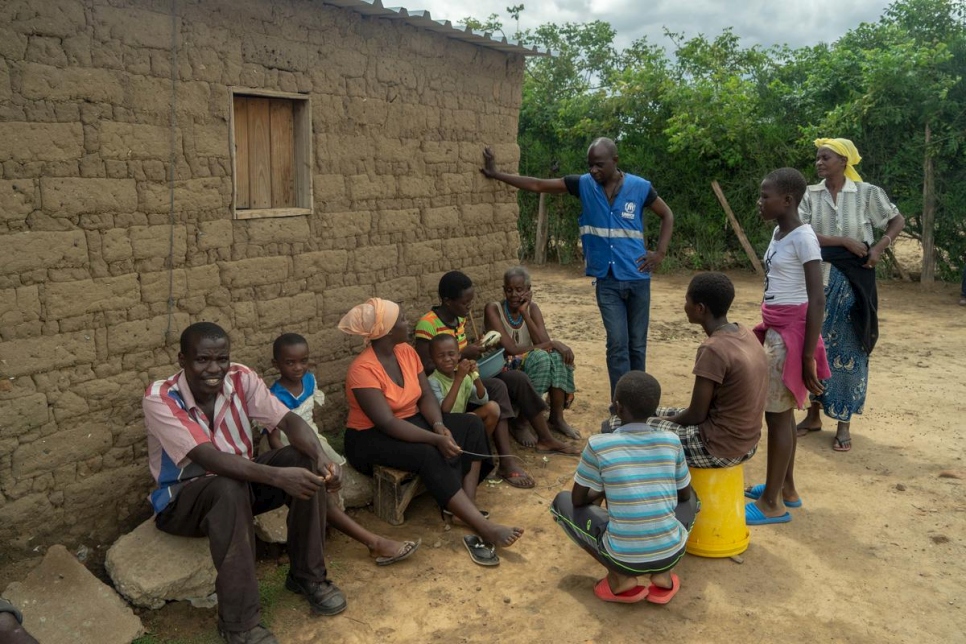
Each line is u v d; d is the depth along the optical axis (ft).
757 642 10.82
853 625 11.21
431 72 17.35
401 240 17.24
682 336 29.63
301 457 11.58
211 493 10.40
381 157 16.38
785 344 13.87
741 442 12.55
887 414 20.39
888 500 15.33
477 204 19.36
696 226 45.62
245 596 10.32
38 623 10.12
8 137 10.50
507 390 16.51
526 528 14.16
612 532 11.29
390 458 13.69
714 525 13.01
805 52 44.65
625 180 18.26
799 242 13.70
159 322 12.65
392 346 14.12
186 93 12.52
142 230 12.21
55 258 11.18
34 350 11.12
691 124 43.21
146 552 11.26
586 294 39.70
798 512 14.83
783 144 42.80
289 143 14.73
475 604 11.70
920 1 41.19
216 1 12.78
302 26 14.32
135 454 12.58
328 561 12.84
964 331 30.01
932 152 37.88
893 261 41.78
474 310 19.72
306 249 15.03
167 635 10.62
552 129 50.72
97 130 11.44
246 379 11.90
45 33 10.72
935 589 12.17
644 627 11.16
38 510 11.45
